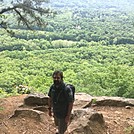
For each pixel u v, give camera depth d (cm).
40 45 11181
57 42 11869
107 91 1422
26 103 820
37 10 1200
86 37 14038
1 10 1146
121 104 854
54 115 513
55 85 494
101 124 636
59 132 518
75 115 652
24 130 641
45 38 13162
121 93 1357
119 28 17788
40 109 776
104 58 8781
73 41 13125
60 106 493
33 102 816
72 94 491
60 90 490
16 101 913
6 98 972
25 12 1181
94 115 628
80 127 592
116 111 802
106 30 16238
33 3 1186
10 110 797
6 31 1217
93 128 605
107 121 696
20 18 1215
